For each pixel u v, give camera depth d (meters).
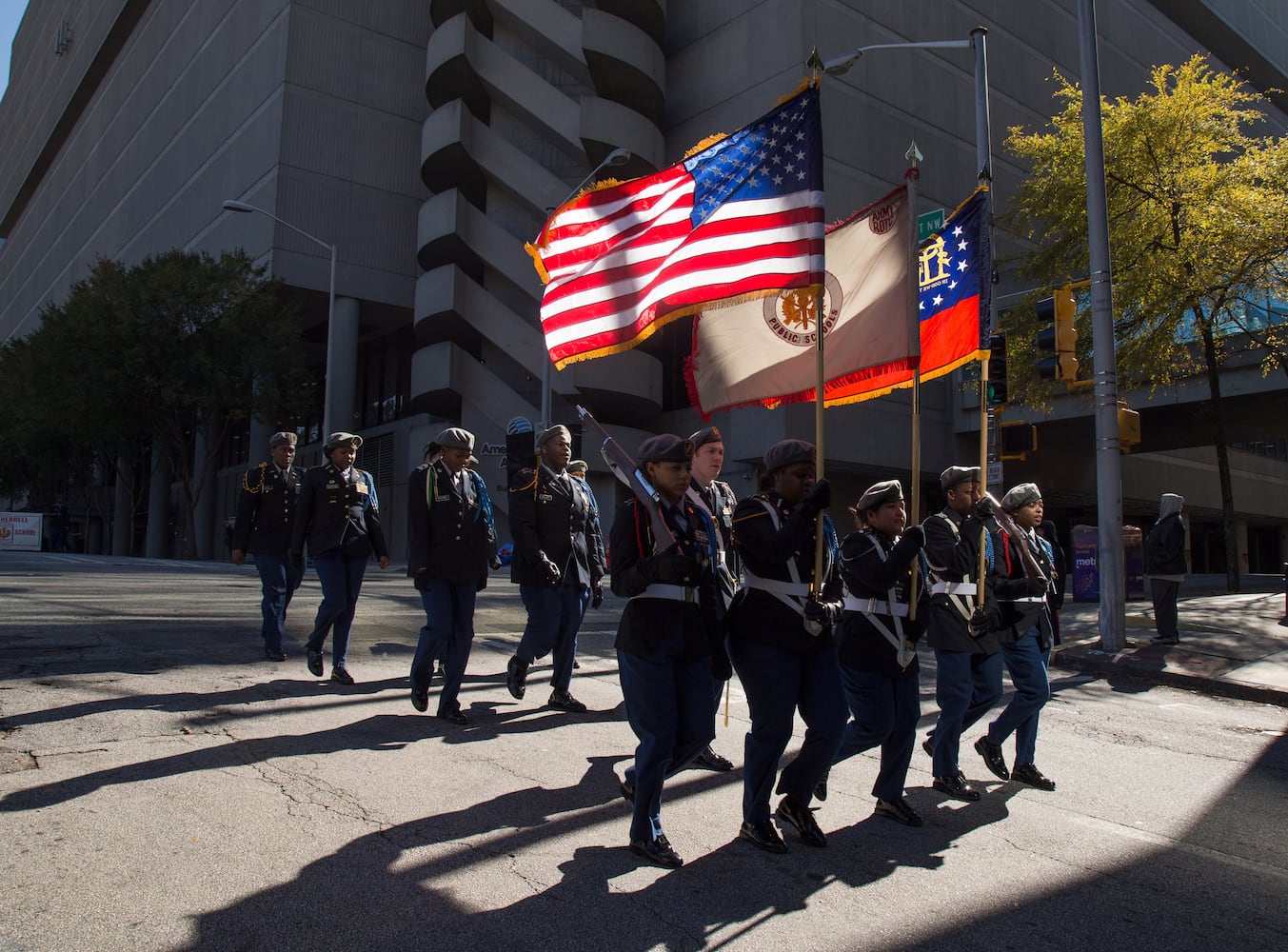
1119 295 18.70
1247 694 8.38
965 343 5.93
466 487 6.08
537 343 30.28
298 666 7.46
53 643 8.12
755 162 5.08
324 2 35.47
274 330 32.94
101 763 4.59
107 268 33.69
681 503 3.89
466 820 4.08
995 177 33.78
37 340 37.50
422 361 32.81
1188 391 24.30
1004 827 4.38
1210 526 47.31
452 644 5.92
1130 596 17.22
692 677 3.81
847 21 29.88
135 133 51.47
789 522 3.68
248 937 2.91
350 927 3.01
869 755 5.62
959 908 3.38
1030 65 36.00
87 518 67.88
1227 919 3.40
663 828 4.10
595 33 30.08
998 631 5.03
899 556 4.04
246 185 36.59
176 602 12.66
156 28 49.31
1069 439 32.53
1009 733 5.23
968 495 5.11
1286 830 4.50
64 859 3.44
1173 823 4.57
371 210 35.78
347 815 4.05
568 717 6.22
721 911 3.26
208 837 3.71
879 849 3.98
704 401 5.78
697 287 5.11
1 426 45.53
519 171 31.30
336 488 6.89
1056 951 3.07
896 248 5.24
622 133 30.34
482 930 3.02
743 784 4.84
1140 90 40.91
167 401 32.72
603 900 3.30
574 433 22.06
